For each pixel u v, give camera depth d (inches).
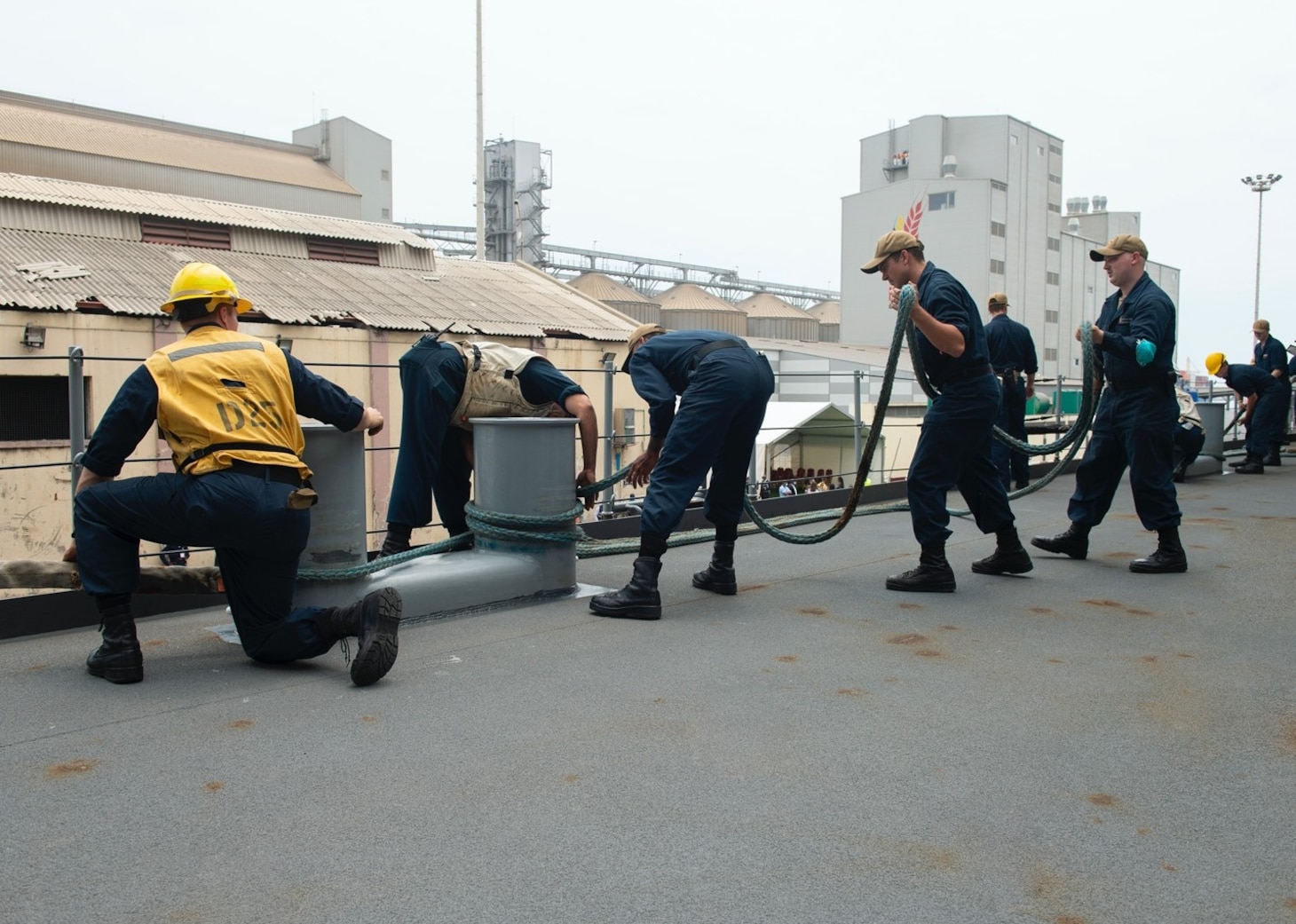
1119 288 193.3
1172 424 187.8
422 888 72.5
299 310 674.8
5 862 76.4
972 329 170.4
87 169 1092.5
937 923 68.2
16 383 524.1
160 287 623.8
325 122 1428.4
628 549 187.3
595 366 812.0
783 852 78.4
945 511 175.6
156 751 99.3
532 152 2079.2
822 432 710.5
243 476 116.9
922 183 1866.4
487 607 160.6
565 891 72.2
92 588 120.7
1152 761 97.2
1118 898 71.6
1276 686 120.6
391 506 172.2
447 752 99.1
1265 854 78.4
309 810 85.6
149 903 70.4
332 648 139.5
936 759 97.6
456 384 169.5
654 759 97.3
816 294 2940.5
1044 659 132.6
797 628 149.9
